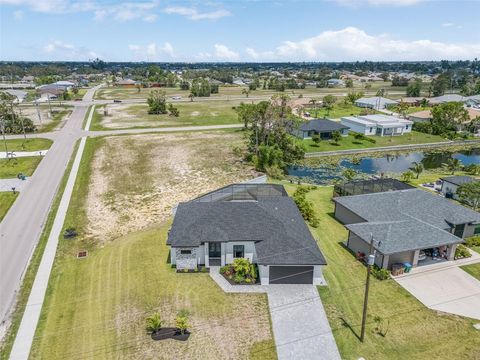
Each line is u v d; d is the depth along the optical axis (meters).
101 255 31.70
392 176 57.69
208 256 29.20
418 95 156.38
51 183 50.34
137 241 33.72
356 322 23.33
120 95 161.00
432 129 88.88
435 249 31.61
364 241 30.03
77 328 22.91
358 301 25.42
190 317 23.62
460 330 22.69
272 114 65.38
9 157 62.41
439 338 22.02
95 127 89.31
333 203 44.28
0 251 32.53
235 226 29.91
